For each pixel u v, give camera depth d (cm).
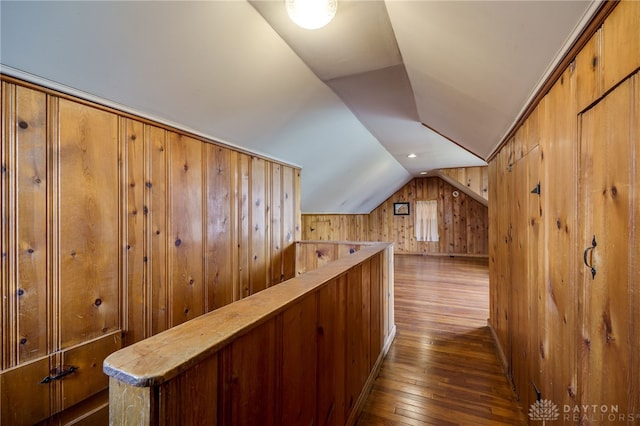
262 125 217
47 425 121
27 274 116
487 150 251
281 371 93
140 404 52
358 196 614
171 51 128
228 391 71
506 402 179
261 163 264
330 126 269
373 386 196
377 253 212
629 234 68
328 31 137
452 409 173
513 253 184
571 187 98
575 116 94
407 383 200
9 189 110
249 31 134
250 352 79
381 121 281
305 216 708
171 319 177
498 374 210
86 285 135
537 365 138
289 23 131
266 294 100
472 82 146
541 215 129
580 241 92
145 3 104
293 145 271
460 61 130
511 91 135
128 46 118
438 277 507
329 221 748
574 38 86
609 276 77
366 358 188
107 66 122
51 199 123
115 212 147
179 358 57
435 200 768
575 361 97
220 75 153
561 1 75
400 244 796
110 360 56
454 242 753
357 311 169
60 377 125
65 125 126
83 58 114
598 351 83
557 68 103
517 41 99
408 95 213
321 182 413
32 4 90
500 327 232
